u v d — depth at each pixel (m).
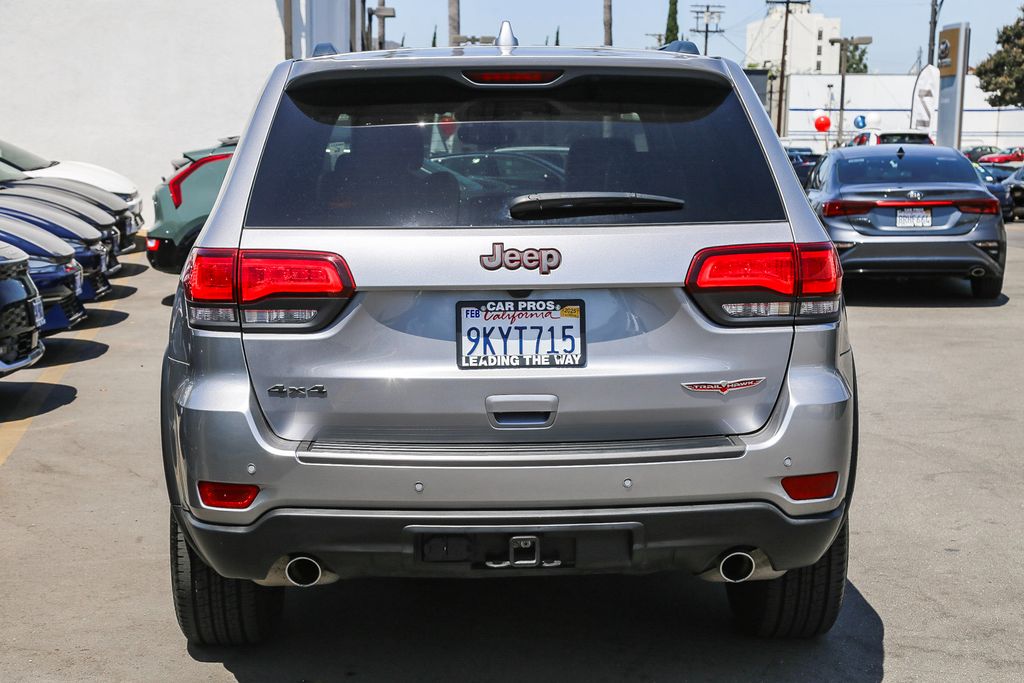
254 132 3.05
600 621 3.81
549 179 2.96
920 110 37.78
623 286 2.87
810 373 2.95
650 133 3.06
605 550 2.88
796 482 2.90
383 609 3.92
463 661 3.49
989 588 4.09
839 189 11.43
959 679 3.36
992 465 5.72
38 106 20.08
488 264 2.84
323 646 3.61
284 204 2.93
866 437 6.31
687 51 3.46
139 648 3.59
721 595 4.03
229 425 2.85
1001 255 11.24
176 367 3.03
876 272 11.09
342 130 3.04
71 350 9.27
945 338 9.59
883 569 4.29
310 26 20.81
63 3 19.92
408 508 2.82
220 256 2.88
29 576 4.23
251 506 2.86
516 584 4.16
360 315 2.87
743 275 2.90
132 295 12.71
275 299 2.86
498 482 2.79
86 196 12.77
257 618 3.46
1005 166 33.88
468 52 3.25
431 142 3.02
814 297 2.94
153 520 4.90
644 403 2.89
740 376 2.92
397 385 2.86
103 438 6.35
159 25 20.14
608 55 3.17
